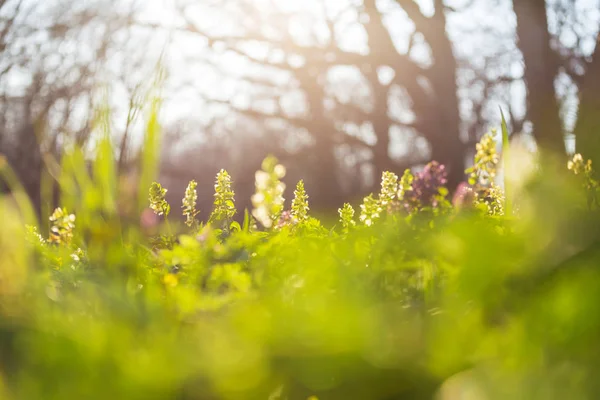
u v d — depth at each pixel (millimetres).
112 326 193
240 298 332
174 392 167
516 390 159
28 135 6891
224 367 170
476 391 163
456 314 184
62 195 478
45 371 170
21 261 297
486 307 181
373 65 9227
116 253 459
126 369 166
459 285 186
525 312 173
